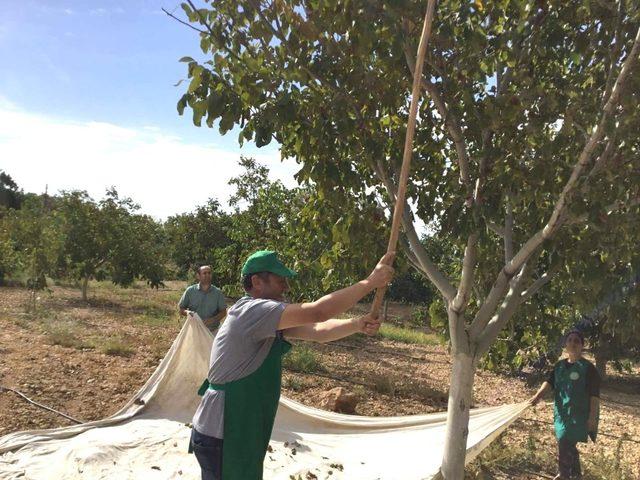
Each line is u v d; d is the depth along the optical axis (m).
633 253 3.45
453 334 4.14
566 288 4.34
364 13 3.40
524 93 3.57
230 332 2.80
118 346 9.96
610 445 7.35
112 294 22.53
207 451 2.79
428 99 4.39
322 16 3.63
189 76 3.52
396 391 9.40
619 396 10.85
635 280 3.44
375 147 3.86
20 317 13.34
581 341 5.39
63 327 11.70
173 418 6.23
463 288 4.02
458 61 3.88
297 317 2.63
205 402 2.85
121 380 8.08
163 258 22.00
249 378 2.78
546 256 4.50
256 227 13.27
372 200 4.47
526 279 4.20
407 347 15.34
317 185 4.27
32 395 7.01
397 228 2.71
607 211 3.46
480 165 3.83
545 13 3.71
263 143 3.60
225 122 3.50
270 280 3.01
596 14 3.60
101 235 19.42
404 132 4.25
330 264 4.68
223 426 2.76
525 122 3.75
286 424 6.42
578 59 3.68
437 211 4.31
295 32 3.74
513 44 3.71
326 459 5.44
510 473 6.07
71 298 19.56
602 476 5.97
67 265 19.19
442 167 4.56
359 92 3.76
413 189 4.34
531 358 6.66
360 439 6.00
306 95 3.85
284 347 2.92
